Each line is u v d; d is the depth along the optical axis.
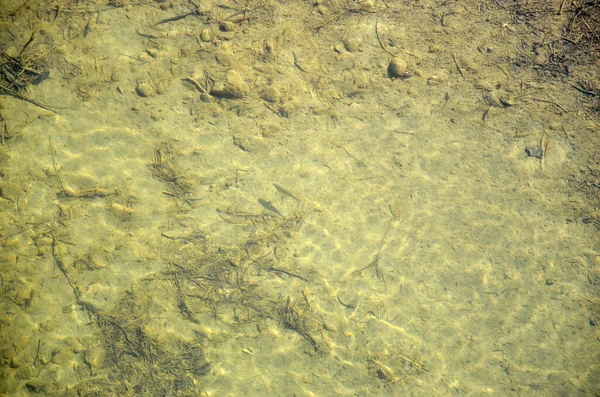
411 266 2.43
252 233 2.45
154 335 2.39
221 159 2.49
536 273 2.43
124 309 2.40
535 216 2.46
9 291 2.40
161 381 2.37
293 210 2.46
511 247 2.44
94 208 2.45
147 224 2.45
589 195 2.46
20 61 2.50
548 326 2.40
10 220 2.44
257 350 2.39
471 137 2.50
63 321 2.39
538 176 2.48
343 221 2.46
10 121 2.48
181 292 2.41
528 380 2.37
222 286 2.42
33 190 2.46
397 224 2.46
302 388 2.37
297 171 2.48
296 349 2.39
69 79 2.51
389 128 2.51
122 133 2.49
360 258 2.44
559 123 2.51
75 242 2.43
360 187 2.48
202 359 2.38
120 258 2.43
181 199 2.46
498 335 2.40
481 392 2.37
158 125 2.50
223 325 2.40
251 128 2.50
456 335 2.40
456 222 2.46
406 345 2.39
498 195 2.47
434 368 2.38
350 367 2.38
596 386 2.37
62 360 2.38
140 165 2.48
